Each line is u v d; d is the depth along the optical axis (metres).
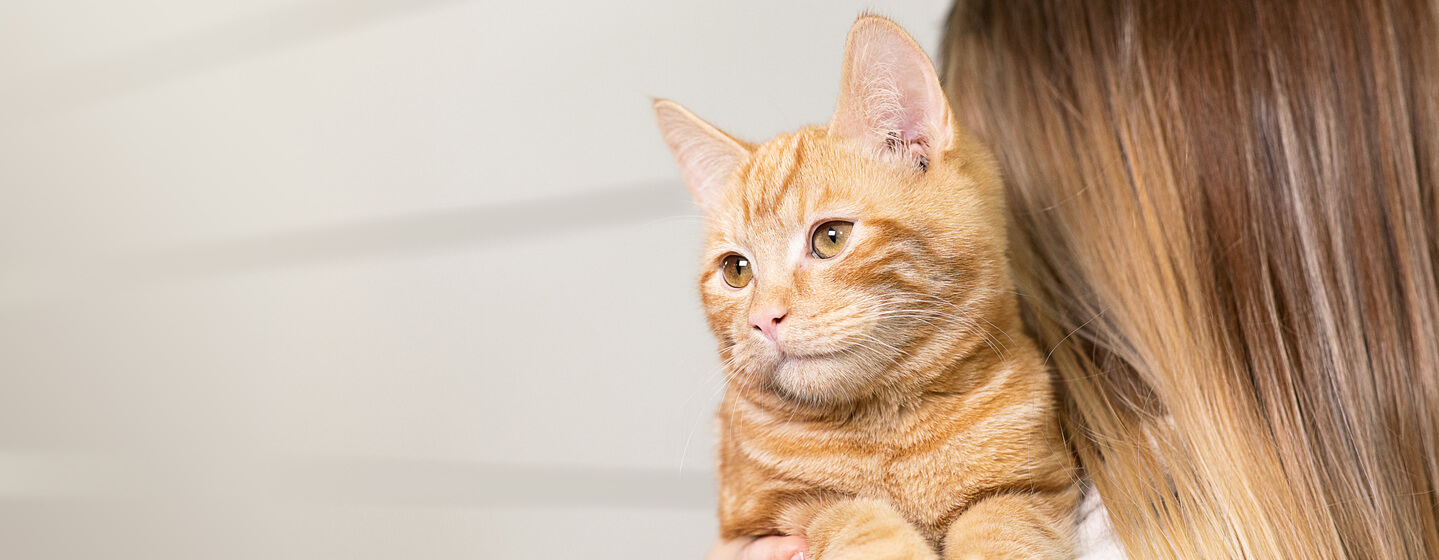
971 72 1.23
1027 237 1.15
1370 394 0.89
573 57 2.76
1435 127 0.91
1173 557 0.88
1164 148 0.99
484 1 2.92
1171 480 0.97
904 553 0.95
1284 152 0.94
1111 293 1.01
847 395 1.08
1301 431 0.90
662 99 1.40
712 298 1.25
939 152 1.11
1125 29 1.04
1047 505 1.01
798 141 1.24
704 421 2.49
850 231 1.11
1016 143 1.16
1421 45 0.92
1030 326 1.18
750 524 1.18
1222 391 0.92
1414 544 0.86
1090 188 1.04
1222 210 0.96
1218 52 0.97
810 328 1.07
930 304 1.07
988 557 0.92
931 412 1.07
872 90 1.17
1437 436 0.88
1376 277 0.91
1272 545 0.87
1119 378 1.04
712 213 1.31
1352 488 0.88
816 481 1.12
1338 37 0.93
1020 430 1.04
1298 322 0.92
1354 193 0.92
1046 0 1.13
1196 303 0.95
